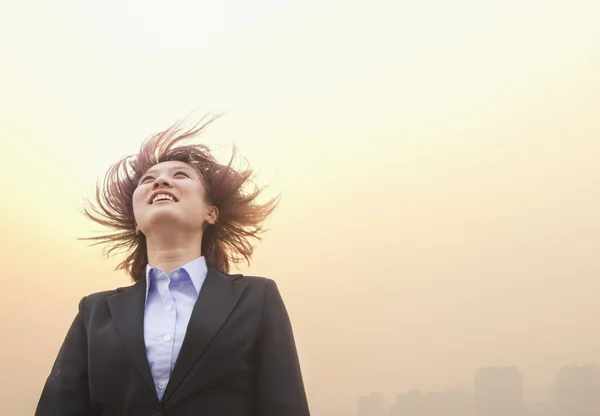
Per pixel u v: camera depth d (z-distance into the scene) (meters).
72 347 2.12
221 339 1.95
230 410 1.90
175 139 2.83
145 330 2.00
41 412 1.99
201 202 2.39
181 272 2.16
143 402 1.84
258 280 2.23
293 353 2.11
